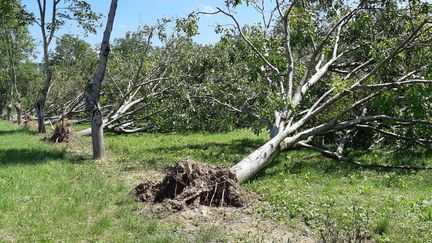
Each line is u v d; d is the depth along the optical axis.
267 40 12.85
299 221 6.55
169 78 16.17
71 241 5.66
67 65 23.98
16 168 10.23
